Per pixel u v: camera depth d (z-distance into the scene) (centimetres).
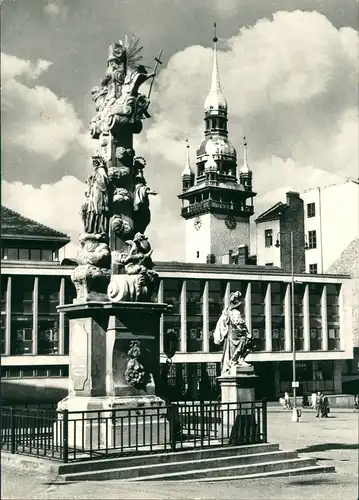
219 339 2245
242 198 7088
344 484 1620
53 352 5684
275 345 7031
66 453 1524
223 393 2200
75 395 1830
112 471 1522
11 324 5547
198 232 7131
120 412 1755
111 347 1794
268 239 7125
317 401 4775
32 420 1806
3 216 5250
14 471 1535
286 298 7056
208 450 1698
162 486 1477
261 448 1789
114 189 1908
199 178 7144
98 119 1962
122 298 1809
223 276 6656
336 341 7294
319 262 7038
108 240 1886
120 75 1973
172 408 1686
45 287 5609
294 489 1550
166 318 6425
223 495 1436
